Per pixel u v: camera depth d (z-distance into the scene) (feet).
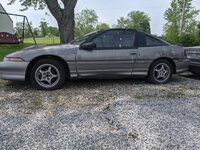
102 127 10.77
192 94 15.92
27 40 86.94
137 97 15.01
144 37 18.26
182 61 19.07
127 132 10.28
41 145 9.25
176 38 75.25
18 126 10.87
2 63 16.16
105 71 17.30
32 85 17.81
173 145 9.27
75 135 10.04
